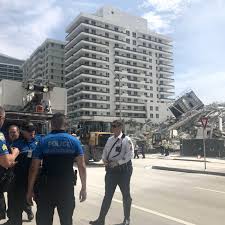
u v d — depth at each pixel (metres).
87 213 8.97
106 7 145.00
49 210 4.89
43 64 153.50
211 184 14.63
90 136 24.61
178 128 61.59
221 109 57.50
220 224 7.85
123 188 7.45
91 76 132.88
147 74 152.62
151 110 146.25
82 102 130.38
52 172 4.86
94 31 137.62
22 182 6.63
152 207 9.75
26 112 13.39
